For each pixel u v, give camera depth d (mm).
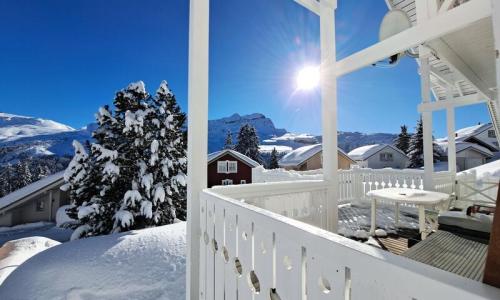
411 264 625
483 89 3377
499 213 518
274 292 1147
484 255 1576
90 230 8570
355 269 743
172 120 10258
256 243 1280
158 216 8914
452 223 2076
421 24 1693
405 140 33938
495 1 624
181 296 2744
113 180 8555
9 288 2973
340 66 2502
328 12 2848
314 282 899
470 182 4648
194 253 2111
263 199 2379
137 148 9312
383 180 5805
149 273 3154
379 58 2090
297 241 994
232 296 1506
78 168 9062
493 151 25328
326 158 2898
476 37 1933
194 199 2127
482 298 484
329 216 2834
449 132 5441
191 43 2213
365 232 3498
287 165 21234
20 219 12742
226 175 18609
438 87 6738
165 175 9523
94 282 2980
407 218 4418
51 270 3209
